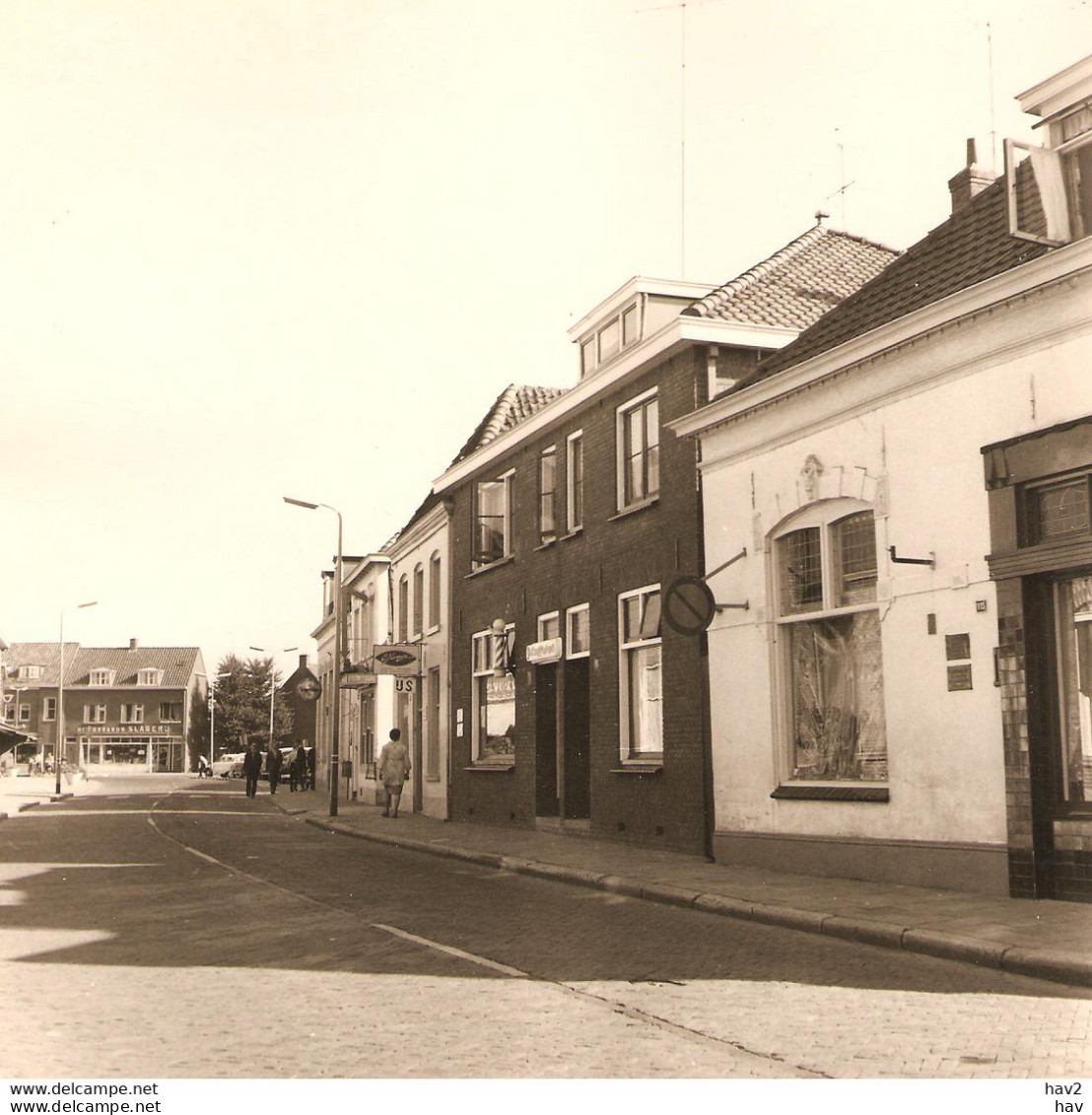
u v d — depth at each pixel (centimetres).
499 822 2303
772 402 1458
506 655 2309
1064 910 1023
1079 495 1077
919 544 1236
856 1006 727
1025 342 1120
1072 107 1119
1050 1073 575
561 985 794
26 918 1123
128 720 9806
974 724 1157
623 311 1956
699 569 1630
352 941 981
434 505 2828
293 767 5041
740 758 1512
